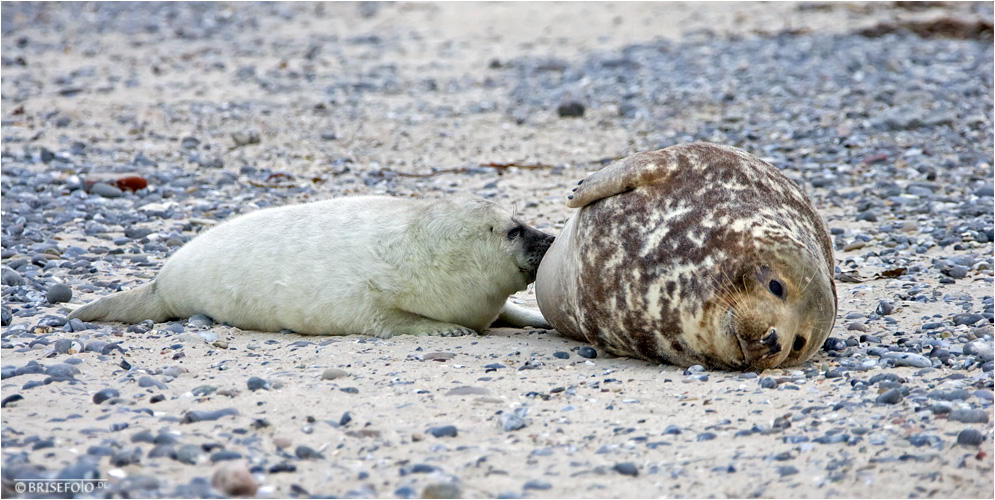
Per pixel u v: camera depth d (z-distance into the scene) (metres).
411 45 78.06
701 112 51.12
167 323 22.55
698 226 17.23
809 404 15.76
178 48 77.06
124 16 91.50
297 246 21.61
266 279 21.45
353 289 21.17
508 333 22.41
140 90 59.78
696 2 88.69
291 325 21.56
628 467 13.17
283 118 52.88
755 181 18.16
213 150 46.44
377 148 47.31
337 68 68.88
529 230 21.83
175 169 42.41
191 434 14.42
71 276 26.83
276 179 41.19
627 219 17.89
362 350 19.84
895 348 19.19
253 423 14.85
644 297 17.47
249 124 51.44
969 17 77.06
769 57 64.19
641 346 18.19
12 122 50.22
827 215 33.50
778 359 17.06
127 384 17.17
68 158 43.06
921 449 13.62
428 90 61.03
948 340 19.62
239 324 22.03
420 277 21.33
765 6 86.12
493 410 15.86
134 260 28.64
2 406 15.78
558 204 36.06
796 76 57.50
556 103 55.50
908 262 27.50
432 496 12.26
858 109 48.38
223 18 90.38
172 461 13.40
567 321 20.12
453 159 45.00
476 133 49.75
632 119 50.69
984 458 13.16
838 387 16.66
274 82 62.97
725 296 16.62
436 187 39.41
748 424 14.98
